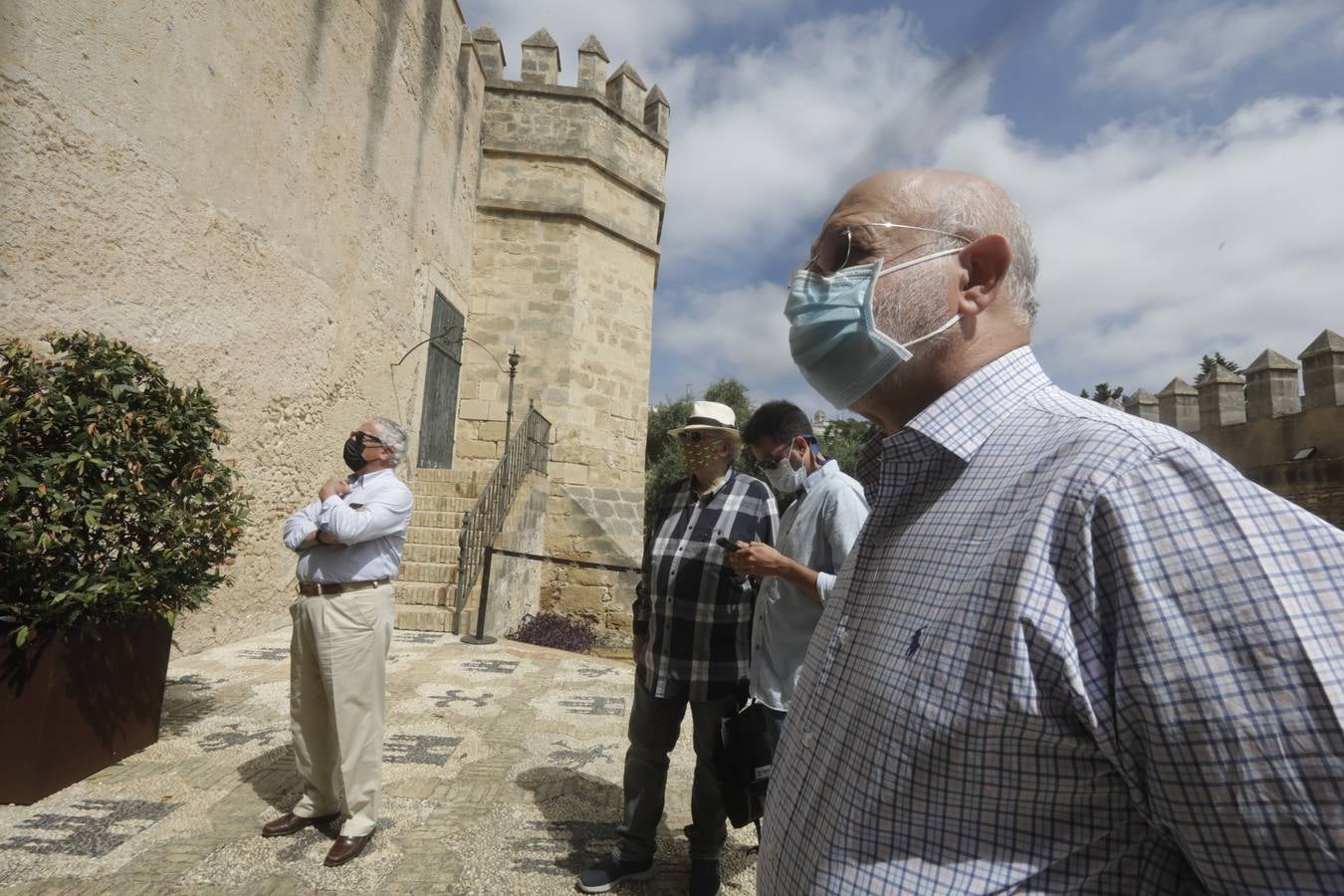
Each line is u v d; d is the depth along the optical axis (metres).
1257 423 13.08
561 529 11.83
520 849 2.90
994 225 1.05
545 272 12.69
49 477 3.11
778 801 1.04
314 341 7.81
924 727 0.80
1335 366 11.87
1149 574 0.69
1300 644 0.62
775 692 2.40
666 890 2.65
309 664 2.88
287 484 7.40
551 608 11.55
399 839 2.94
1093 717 0.70
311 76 7.66
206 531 3.71
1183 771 0.66
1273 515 0.68
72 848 2.71
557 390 12.38
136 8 5.31
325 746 2.95
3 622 3.12
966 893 0.75
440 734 4.27
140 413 3.48
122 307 5.27
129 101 5.28
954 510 0.91
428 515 9.48
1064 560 0.75
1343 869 0.59
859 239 1.09
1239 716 0.63
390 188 9.58
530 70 13.43
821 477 2.53
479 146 12.75
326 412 8.12
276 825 2.91
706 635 2.60
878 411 1.15
